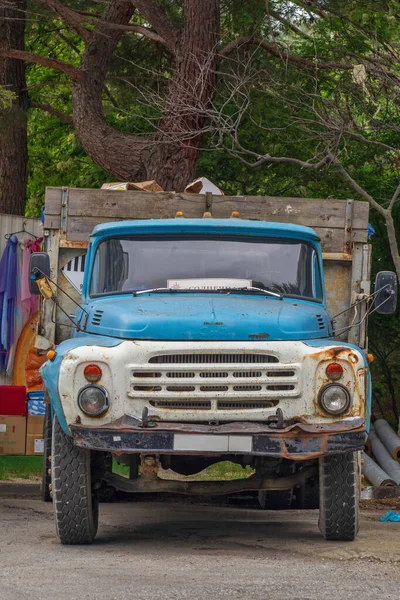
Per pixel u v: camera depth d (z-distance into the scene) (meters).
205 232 10.30
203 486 9.22
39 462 16.55
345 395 8.53
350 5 21.98
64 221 11.70
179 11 24.19
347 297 11.58
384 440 21.22
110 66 25.98
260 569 7.68
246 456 9.35
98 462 9.29
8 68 25.28
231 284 9.92
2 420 16.17
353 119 21.72
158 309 8.99
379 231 24.38
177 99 20.62
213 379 8.50
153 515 11.96
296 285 10.15
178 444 8.36
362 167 25.14
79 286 11.73
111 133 21.67
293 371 8.56
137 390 8.51
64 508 8.91
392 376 27.50
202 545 9.16
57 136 32.44
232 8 22.77
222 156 24.62
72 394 8.52
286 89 23.59
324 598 6.57
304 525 10.92
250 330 8.70
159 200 11.77
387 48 22.48
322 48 23.42
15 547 8.92
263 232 10.34
